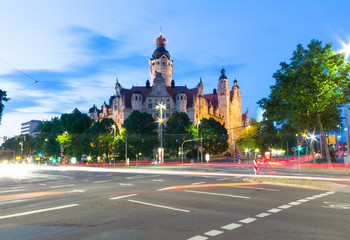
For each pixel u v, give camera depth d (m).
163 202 11.59
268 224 7.83
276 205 10.70
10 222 8.37
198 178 23.66
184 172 32.38
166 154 98.06
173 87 131.12
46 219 8.70
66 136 93.25
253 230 7.24
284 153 127.56
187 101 125.75
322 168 36.06
